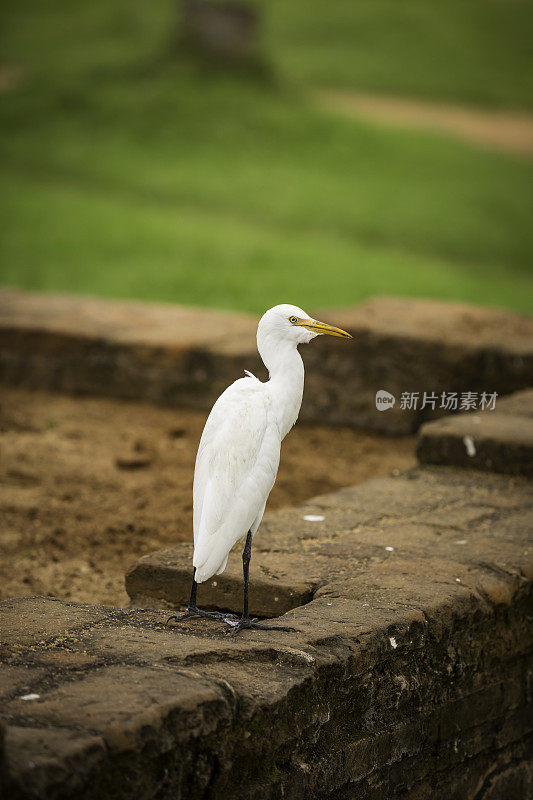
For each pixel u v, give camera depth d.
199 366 13.24
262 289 21.77
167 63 40.81
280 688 4.87
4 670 4.71
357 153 35.44
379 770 5.69
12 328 14.05
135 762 4.21
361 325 13.02
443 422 9.77
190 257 24.23
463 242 28.52
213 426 5.52
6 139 34.56
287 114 37.66
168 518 9.69
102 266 23.16
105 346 13.64
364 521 7.71
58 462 11.20
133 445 11.81
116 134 35.25
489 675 6.57
